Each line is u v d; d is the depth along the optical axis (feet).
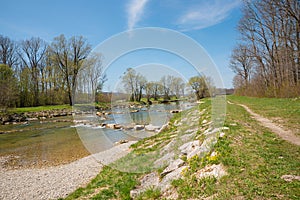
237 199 8.29
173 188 10.96
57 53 81.15
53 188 15.70
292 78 64.80
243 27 82.53
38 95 88.69
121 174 15.79
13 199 14.38
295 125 21.74
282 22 65.67
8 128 47.75
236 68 110.93
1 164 22.72
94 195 13.12
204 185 10.02
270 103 49.98
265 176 9.60
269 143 14.92
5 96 65.67
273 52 75.10
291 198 7.72
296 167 10.25
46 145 30.89
